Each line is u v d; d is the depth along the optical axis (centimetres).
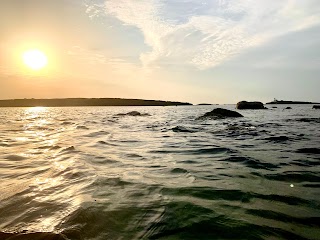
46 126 2130
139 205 431
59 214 398
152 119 2970
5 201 453
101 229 353
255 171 652
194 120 2642
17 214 401
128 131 1667
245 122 2273
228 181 567
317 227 362
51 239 316
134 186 529
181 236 336
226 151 918
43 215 396
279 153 874
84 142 1152
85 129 1817
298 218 389
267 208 423
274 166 700
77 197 468
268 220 381
